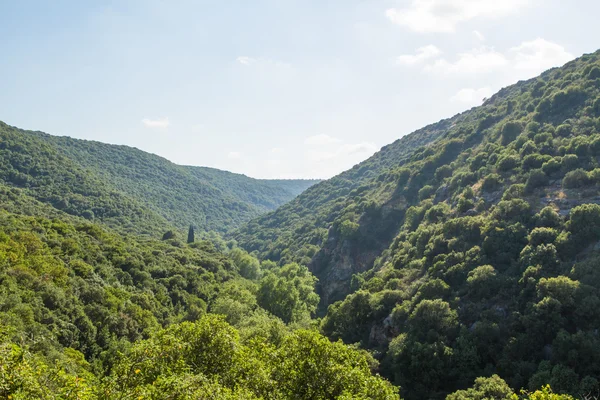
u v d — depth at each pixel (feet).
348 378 72.02
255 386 67.72
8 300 125.59
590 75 241.96
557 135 213.05
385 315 172.76
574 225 144.77
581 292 120.88
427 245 195.31
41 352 107.76
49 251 187.11
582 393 96.43
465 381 122.62
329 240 313.73
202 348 73.46
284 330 142.20
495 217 175.52
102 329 154.10
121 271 218.38
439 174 275.59
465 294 151.64
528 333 122.83
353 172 531.91
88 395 45.55
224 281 286.66
